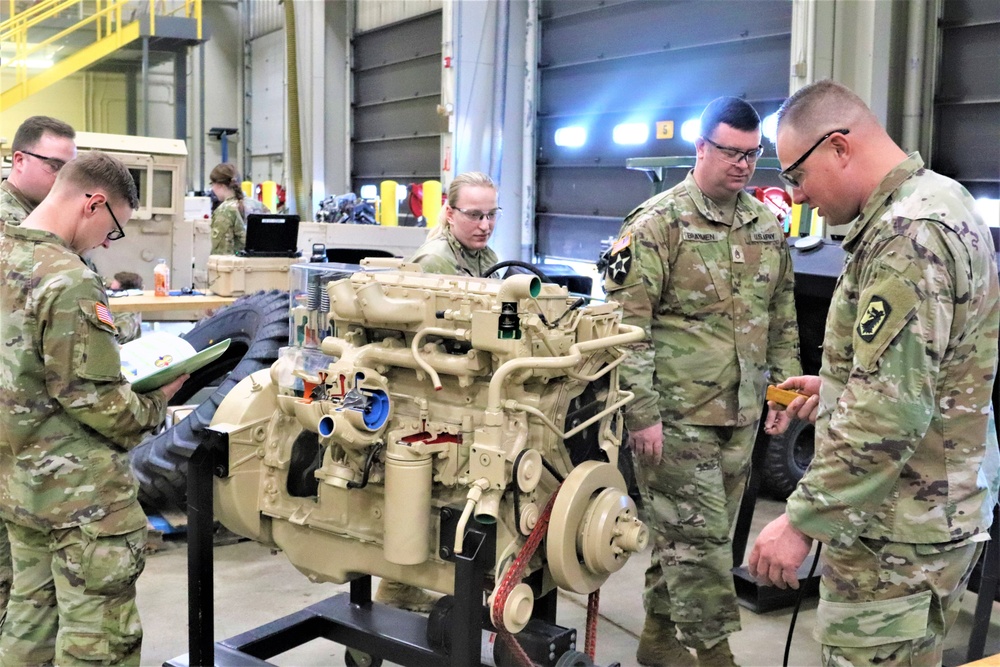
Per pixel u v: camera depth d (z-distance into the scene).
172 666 2.41
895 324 1.63
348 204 8.57
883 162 1.82
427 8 10.46
